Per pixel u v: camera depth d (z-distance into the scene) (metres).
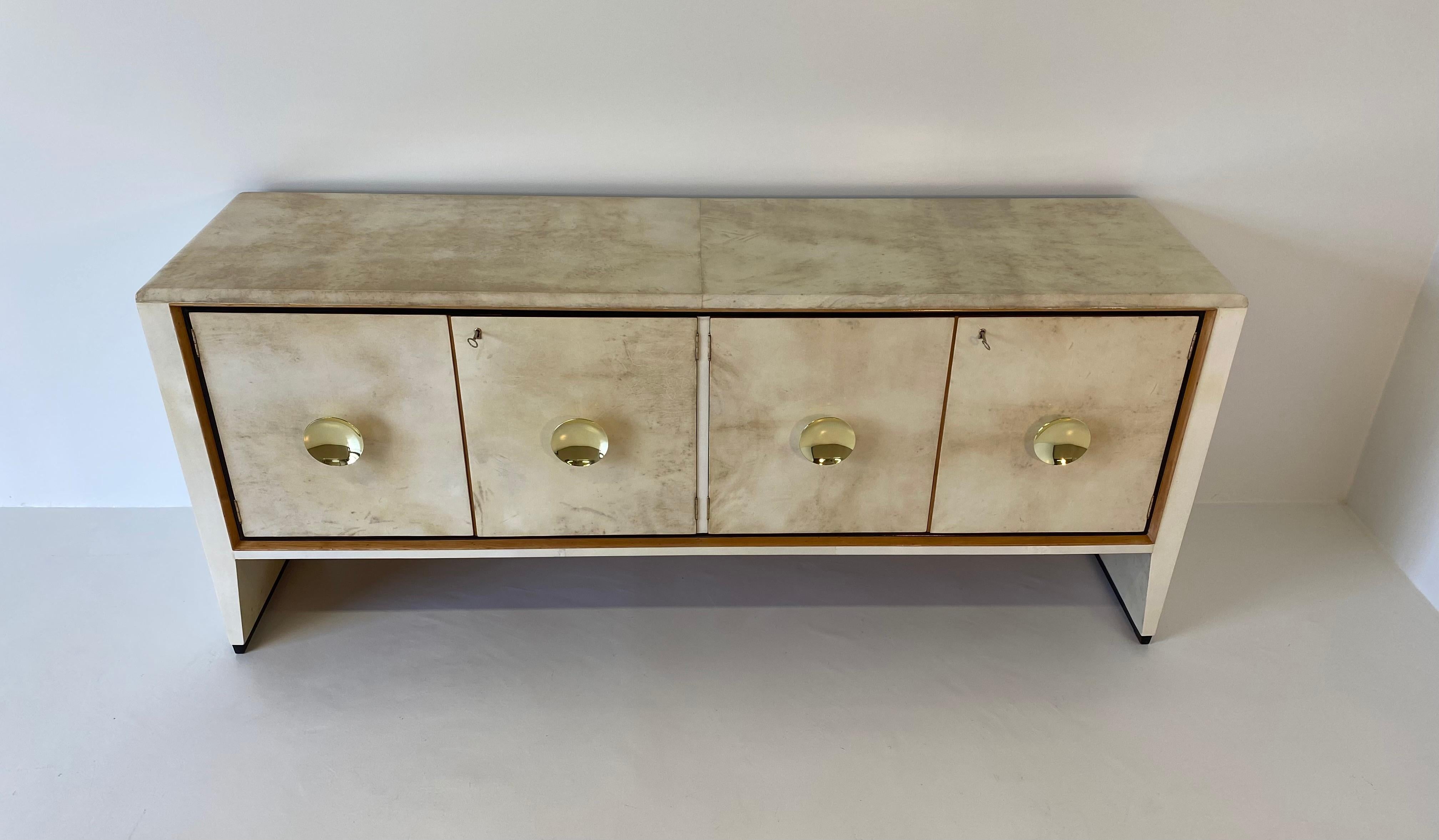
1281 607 1.53
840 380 1.23
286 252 1.24
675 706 1.35
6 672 1.38
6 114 1.36
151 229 1.46
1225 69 1.37
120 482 1.69
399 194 1.44
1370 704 1.36
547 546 1.35
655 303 1.16
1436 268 1.49
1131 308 1.18
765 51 1.35
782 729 1.32
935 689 1.38
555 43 1.34
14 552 1.60
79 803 1.21
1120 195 1.47
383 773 1.25
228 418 1.24
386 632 1.47
